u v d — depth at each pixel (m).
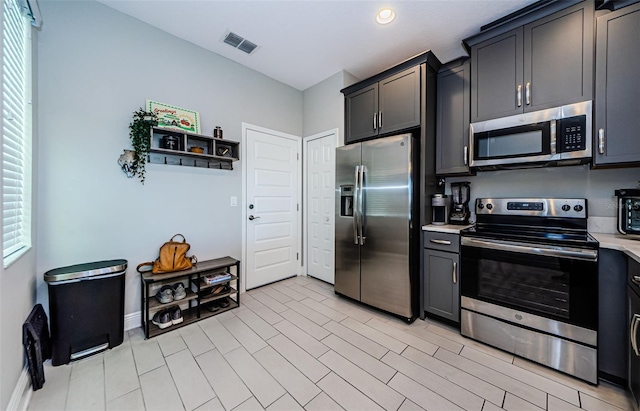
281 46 2.60
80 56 1.96
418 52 2.69
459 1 1.96
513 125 2.00
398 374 1.62
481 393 1.46
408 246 2.27
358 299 2.63
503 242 1.85
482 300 1.95
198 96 2.61
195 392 1.47
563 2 1.78
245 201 3.01
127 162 2.13
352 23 2.24
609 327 1.51
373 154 2.50
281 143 3.38
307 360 1.76
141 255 2.27
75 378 1.58
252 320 2.34
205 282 2.45
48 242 1.83
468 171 2.31
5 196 1.33
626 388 1.47
